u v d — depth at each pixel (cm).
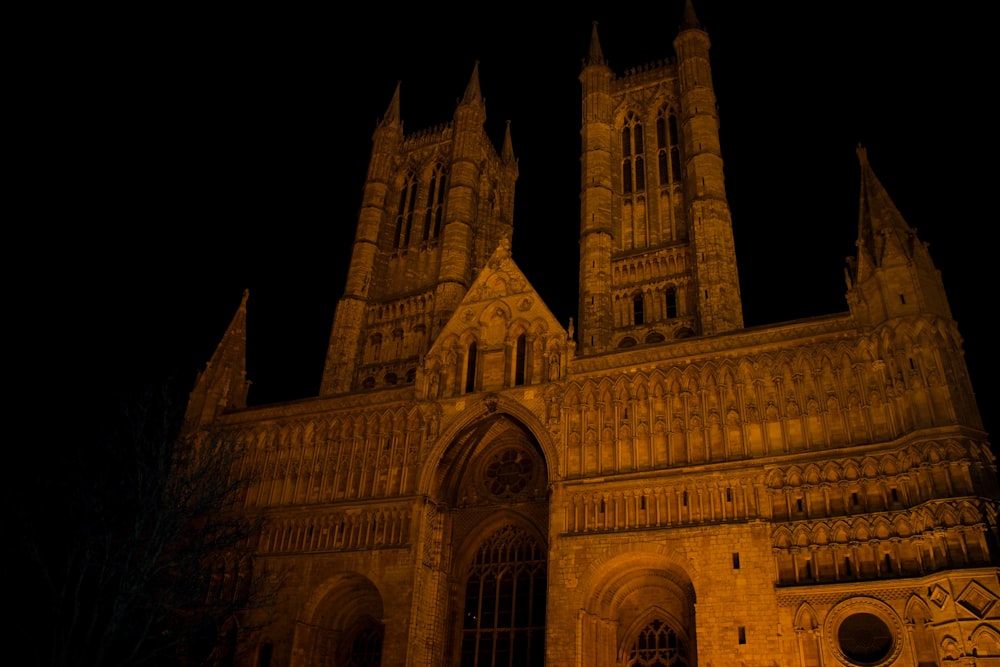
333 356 9338
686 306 8338
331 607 6188
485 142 11200
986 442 4638
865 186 5778
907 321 4994
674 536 5128
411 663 5591
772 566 4791
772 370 5422
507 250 7062
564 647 5112
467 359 6688
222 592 6075
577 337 8906
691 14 10169
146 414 5275
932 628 4241
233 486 5450
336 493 6488
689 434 5469
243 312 8362
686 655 5128
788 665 4497
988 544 4247
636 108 10188
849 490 4838
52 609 4509
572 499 5622
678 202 9231
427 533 6084
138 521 4591
